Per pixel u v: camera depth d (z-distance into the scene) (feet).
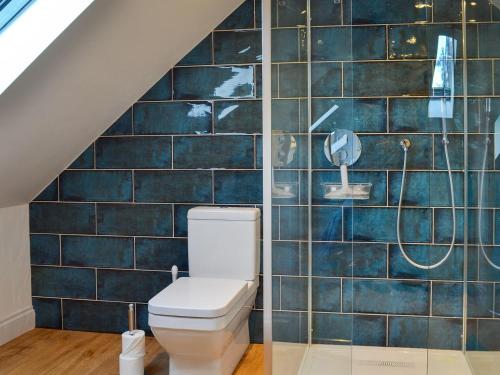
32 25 6.11
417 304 8.50
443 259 8.38
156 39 7.71
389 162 8.43
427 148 8.34
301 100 6.92
